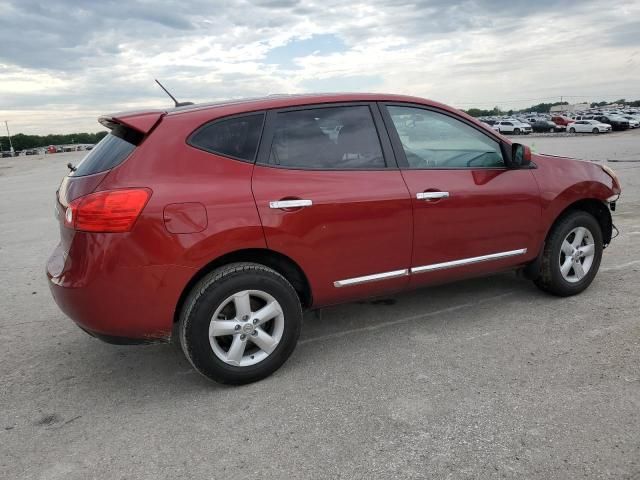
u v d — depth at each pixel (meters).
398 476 2.53
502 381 3.33
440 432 2.85
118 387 3.56
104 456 2.79
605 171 4.88
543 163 4.48
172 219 3.10
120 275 3.06
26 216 11.52
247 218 3.27
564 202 4.48
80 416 3.21
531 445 2.69
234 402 3.27
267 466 2.65
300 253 3.46
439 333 4.12
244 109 3.47
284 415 3.09
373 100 3.87
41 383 3.65
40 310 5.12
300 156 3.54
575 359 3.56
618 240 6.56
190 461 2.72
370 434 2.86
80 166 3.54
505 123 54.00
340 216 3.54
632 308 4.37
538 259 4.55
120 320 3.13
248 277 3.30
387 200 3.68
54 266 3.44
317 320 4.50
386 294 3.95
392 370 3.57
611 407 2.98
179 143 3.24
